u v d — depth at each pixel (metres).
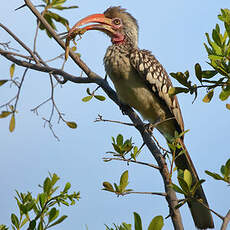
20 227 5.73
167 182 5.66
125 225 5.36
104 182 5.46
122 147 5.97
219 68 5.03
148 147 6.61
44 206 5.64
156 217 4.61
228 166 4.77
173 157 5.47
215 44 5.25
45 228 5.51
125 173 5.51
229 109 5.12
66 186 5.96
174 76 5.22
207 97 5.20
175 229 5.34
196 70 5.11
